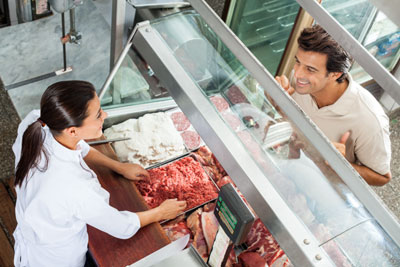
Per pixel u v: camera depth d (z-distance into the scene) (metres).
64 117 1.56
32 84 3.43
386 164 2.22
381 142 2.18
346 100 2.21
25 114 3.26
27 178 1.65
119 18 2.67
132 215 1.81
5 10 3.64
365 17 2.22
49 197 1.61
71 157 1.69
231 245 1.37
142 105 2.32
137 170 2.05
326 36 2.09
